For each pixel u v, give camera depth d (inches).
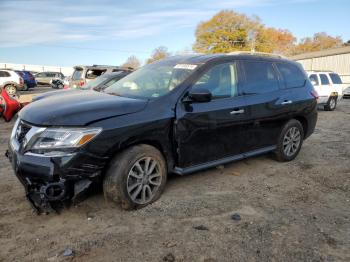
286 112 220.4
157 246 125.5
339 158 250.4
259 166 224.5
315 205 165.0
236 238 132.1
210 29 2234.3
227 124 182.5
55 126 134.3
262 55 219.3
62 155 131.6
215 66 183.0
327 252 124.0
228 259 118.3
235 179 198.2
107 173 145.6
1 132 331.9
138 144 153.2
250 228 140.0
